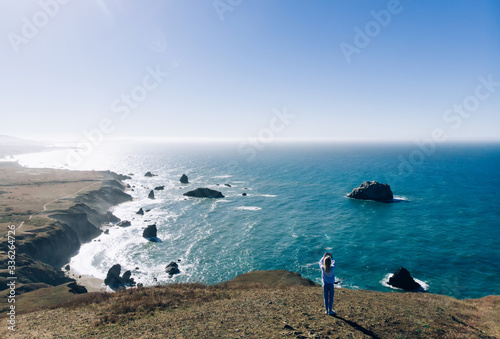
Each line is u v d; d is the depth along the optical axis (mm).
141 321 11828
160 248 60219
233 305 13414
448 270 46875
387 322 11430
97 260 54312
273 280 28219
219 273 48344
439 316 13016
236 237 66062
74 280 44969
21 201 76562
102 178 132500
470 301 19812
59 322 12055
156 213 90000
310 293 16203
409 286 41188
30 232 52406
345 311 12477
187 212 90688
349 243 60219
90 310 13969
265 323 10742
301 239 63531
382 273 46125
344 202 99312
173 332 10148
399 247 57281
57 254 52844
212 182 151250
